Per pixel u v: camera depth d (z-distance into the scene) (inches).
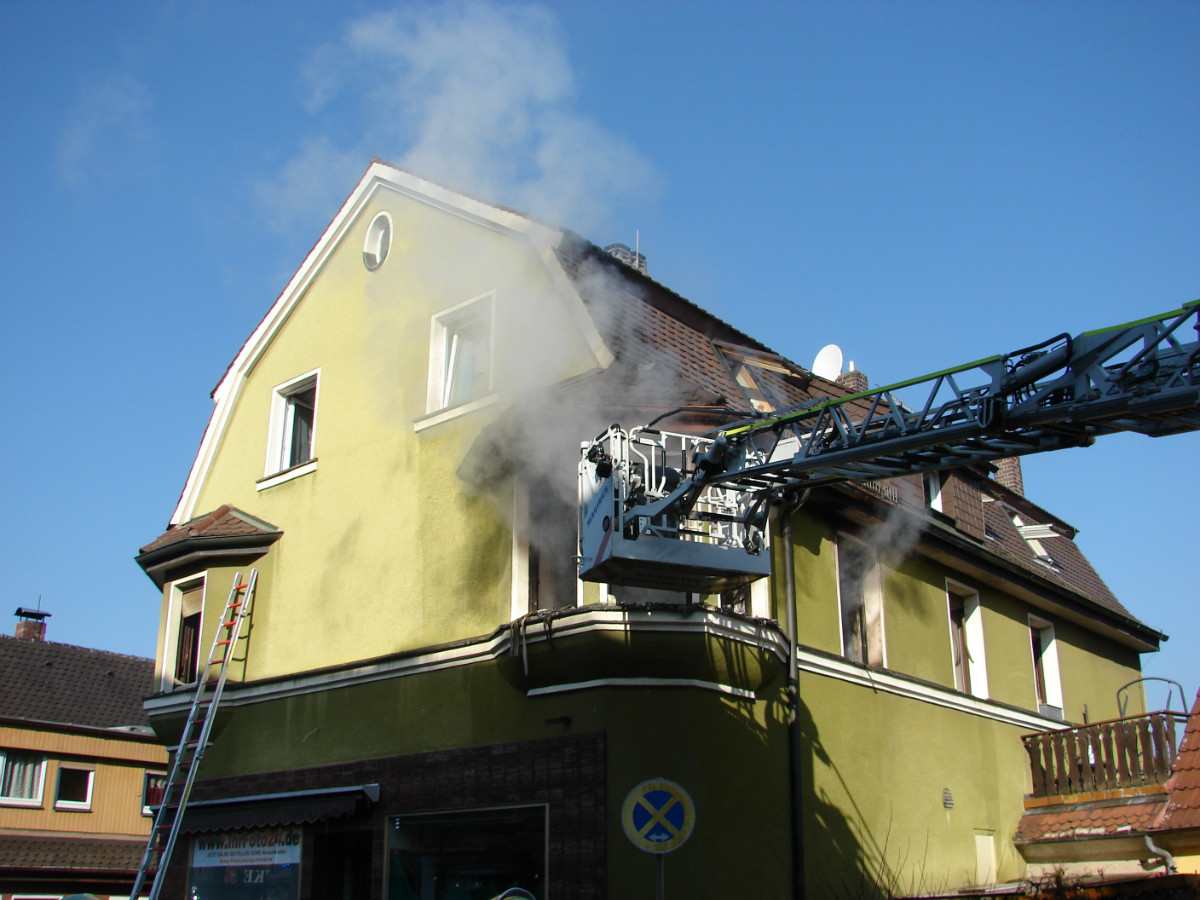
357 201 587.8
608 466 347.9
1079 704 705.0
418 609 475.2
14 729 912.3
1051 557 759.7
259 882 480.4
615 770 382.0
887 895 460.8
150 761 1007.0
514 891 382.3
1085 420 269.0
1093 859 546.9
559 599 431.8
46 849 892.0
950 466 307.6
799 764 428.5
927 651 560.1
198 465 621.9
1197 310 250.1
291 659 522.0
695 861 374.6
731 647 398.9
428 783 435.5
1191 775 477.7
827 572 494.9
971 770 561.6
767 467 330.6
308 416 592.7
